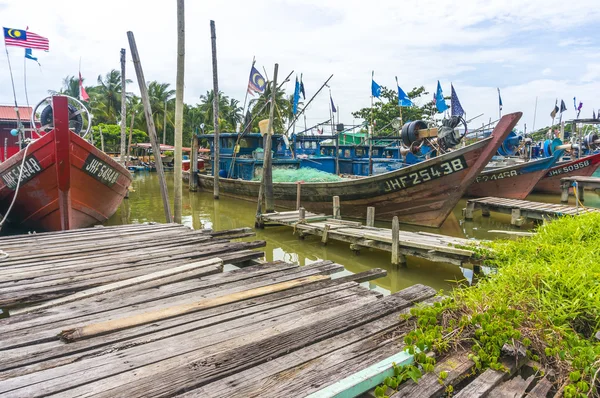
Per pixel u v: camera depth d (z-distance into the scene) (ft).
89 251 19.57
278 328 10.55
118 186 35.50
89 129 31.53
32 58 33.06
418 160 50.24
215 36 55.57
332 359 8.79
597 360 8.54
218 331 10.40
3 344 9.72
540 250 15.88
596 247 14.61
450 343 9.25
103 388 7.70
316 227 30.22
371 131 51.57
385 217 39.04
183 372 8.24
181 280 15.24
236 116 159.02
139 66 30.09
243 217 44.60
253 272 15.96
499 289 11.99
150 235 23.62
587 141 77.56
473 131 51.16
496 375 8.29
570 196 61.00
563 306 10.57
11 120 70.79
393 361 8.39
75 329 10.26
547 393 8.15
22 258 18.13
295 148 55.88
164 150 140.56
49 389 7.67
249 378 8.02
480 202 42.55
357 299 12.94
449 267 24.70
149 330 10.46
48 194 29.14
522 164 50.34
